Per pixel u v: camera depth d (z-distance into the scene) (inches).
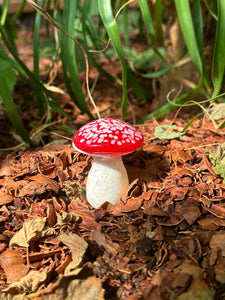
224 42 6.5
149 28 6.7
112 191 6.0
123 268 5.2
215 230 5.6
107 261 5.3
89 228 5.7
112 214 5.9
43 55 13.0
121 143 5.4
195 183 6.4
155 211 5.8
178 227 5.7
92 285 4.8
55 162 6.9
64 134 8.3
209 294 4.7
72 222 5.9
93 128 5.6
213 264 5.2
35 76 8.2
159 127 7.9
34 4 6.2
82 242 5.4
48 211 5.9
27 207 6.2
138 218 5.7
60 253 5.5
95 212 5.9
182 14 6.9
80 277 4.9
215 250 5.3
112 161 5.9
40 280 5.1
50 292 4.7
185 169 6.7
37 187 6.4
